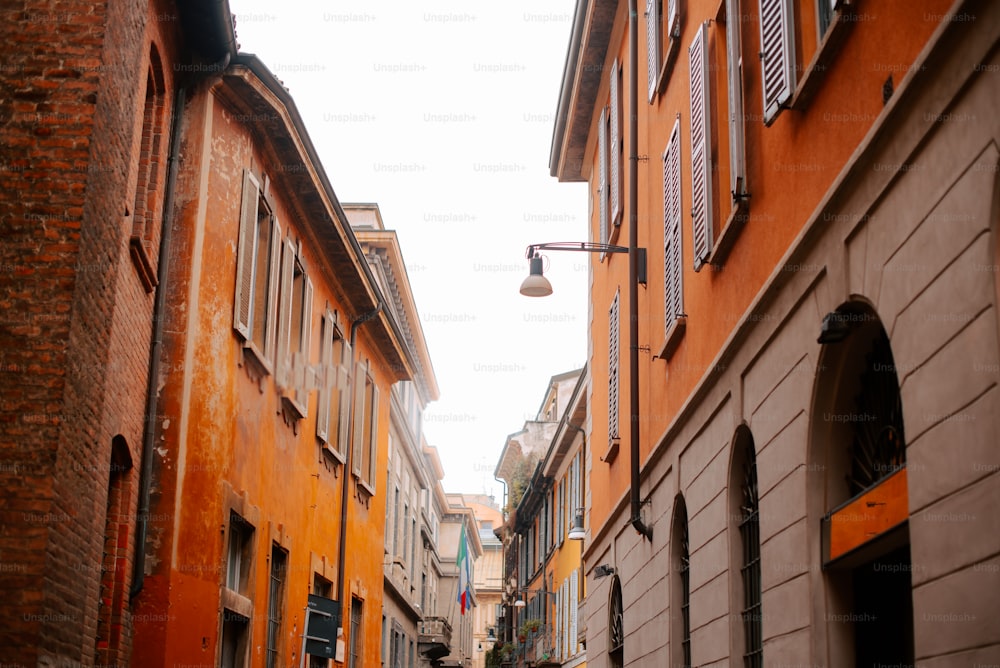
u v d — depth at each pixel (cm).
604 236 1952
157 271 1227
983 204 558
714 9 1166
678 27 1344
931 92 613
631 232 1533
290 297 1681
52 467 833
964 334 578
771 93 897
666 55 1409
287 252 1675
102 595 1104
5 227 877
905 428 654
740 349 1023
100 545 996
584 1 1864
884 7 695
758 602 1005
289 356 1341
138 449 1166
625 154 1812
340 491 2131
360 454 2306
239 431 1398
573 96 2120
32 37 917
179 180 1297
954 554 583
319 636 1686
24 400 845
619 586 1828
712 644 1109
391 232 3206
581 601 2830
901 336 661
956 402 586
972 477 566
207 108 1325
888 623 788
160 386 1233
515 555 4828
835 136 788
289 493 1692
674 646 1325
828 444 823
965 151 577
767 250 954
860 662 795
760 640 995
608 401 1919
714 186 1145
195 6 1202
